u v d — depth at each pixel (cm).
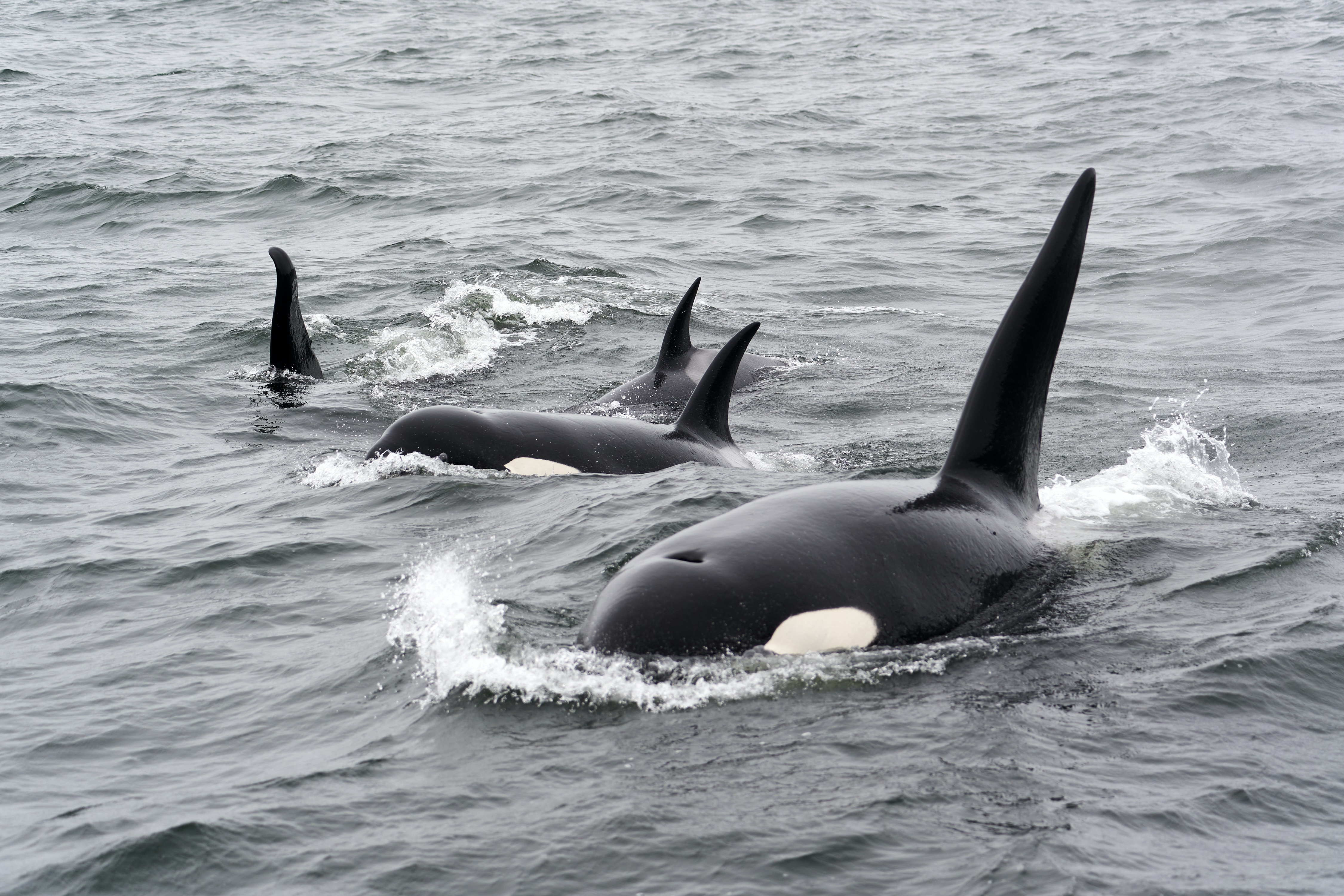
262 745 1199
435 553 1712
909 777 1041
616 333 3519
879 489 1440
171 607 1611
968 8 12456
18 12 12456
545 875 932
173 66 9569
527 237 4700
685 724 1131
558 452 2120
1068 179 5816
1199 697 1195
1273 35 9812
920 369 3141
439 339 3400
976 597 1366
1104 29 10656
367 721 1214
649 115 7338
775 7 12625
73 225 5012
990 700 1178
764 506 1384
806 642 1234
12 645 1527
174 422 2680
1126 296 3928
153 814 1074
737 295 3988
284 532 1862
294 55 10131
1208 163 5925
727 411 2330
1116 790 1027
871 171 6016
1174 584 1472
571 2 13050
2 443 2455
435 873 948
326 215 5134
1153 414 2541
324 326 3547
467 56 9969
